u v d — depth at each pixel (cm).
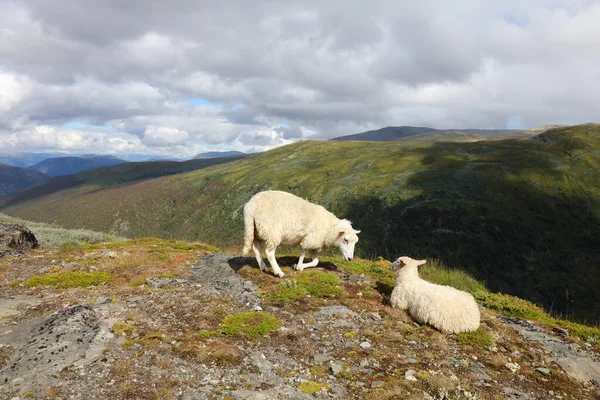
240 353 220
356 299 318
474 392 206
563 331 295
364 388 204
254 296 302
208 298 289
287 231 351
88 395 173
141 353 208
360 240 3684
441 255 3216
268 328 251
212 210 6475
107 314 253
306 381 202
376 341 251
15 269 348
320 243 370
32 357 197
